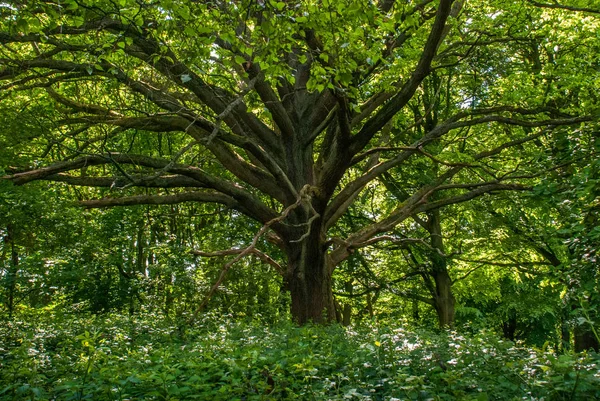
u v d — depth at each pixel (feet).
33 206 46.75
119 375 19.56
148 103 46.85
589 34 55.88
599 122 33.22
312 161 56.08
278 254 78.43
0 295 57.47
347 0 29.12
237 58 30.19
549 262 71.36
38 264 55.57
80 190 75.41
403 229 82.33
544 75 58.70
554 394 17.46
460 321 100.94
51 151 55.47
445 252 79.77
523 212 71.10
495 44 61.46
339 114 41.68
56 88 52.01
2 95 46.80
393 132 77.56
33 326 40.04
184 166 49.34
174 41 37.37
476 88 67.56
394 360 22.58
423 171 71.26
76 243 59.62
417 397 18.30
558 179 33.24
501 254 75.97
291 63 54.19
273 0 27.35
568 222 30.32
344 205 59.26
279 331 34.86
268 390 19.26
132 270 77.30
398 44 52.75
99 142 57.06
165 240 72.54
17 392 17.89
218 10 30.37
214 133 35.40
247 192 52.90
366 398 17.83
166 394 18.92
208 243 73.56
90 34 38.68
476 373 21.13
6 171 45.60
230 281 68.13
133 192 73.26
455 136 74.69
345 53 30.89
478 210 72.90
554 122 47.83
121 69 40.63
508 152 68.28
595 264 26.81
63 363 24.00
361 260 81.46
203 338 33.86
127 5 32.71
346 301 101.30
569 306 27.48
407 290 88.63
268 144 54.24
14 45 49.37
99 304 71.05
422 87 74.69
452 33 58.65
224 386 18.69
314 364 19.97
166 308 62.13
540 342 114.42
